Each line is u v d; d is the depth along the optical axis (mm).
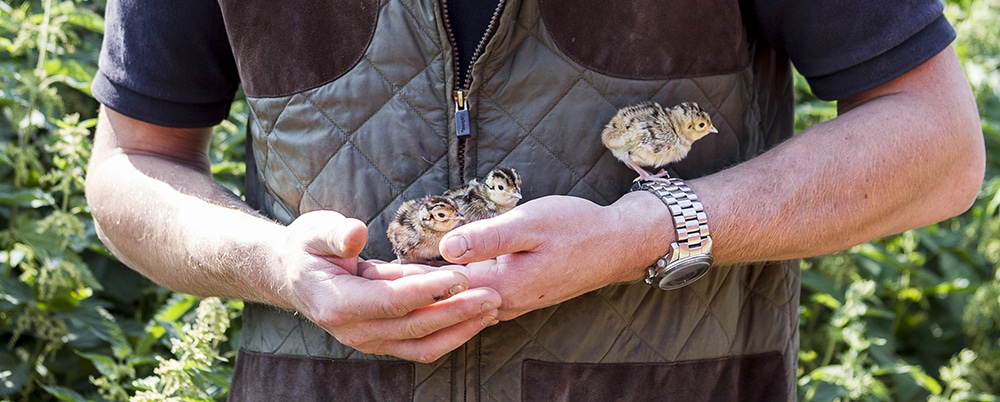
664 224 2053
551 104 2119
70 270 3523
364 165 2172
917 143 2162
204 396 2996
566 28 2104
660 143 2115
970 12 5676
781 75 2496
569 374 2174
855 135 2180
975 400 4812
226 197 2412
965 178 2279
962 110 2234
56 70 3834
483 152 2131
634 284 2184
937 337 5266
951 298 5117
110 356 3826
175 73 2400
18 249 3631
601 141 2145
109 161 2539
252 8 2207
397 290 1881
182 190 2422
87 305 3691
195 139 2621
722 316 2281
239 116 4059
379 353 2061
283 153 2277
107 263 4117
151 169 2480
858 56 2170
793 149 2205
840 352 4742
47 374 3805
